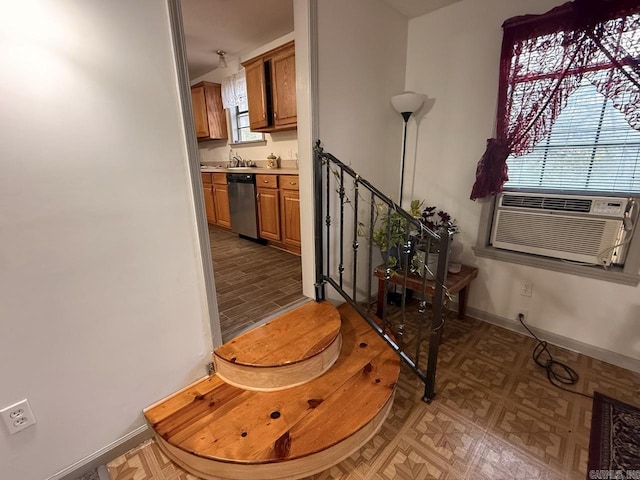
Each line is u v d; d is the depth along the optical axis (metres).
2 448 1.11
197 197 1.44
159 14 1.20
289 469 1.26
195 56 3.91
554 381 1.82
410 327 2.40
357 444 1.39
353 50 2.06
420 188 2.69
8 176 0.99
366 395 1.54
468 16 2.17
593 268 1.93
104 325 1.27
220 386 1.60
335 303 2.41
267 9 2.62
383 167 2.55
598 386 1.78
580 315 2.05
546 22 1.81
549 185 2.07
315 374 1.66
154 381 1.46
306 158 1.99
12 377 1.09
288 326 1.89
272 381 1.57
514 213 2.22
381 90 2.36
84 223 1.16
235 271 2.96
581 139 1.90
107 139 1.16
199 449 1.26
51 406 1.19
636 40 1.61
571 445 1.41
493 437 1.46
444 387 1.78
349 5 1.96
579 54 1.75
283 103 3.21
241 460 1.22
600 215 1.87
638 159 1.75
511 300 2.34
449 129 2.42
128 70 1.17
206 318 1.60
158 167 1.30
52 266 1.11
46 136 1.04
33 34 0.97
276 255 3.47
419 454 1.38
